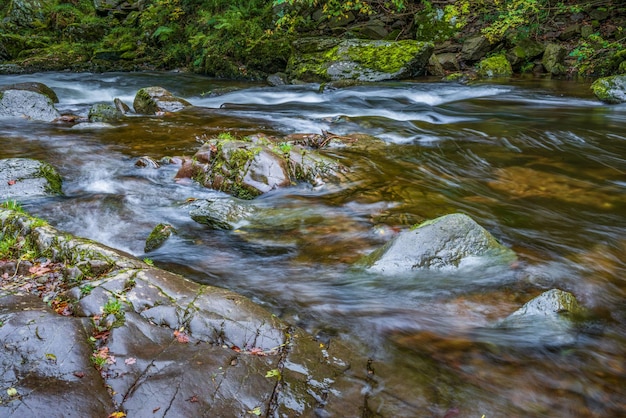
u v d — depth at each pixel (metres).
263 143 6.73
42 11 22.59
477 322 3.55
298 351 2.97
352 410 2.58
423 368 3.00
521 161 7.30
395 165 7.09
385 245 4.47
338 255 4.61
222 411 2.41
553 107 10.68
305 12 17.31
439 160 7.34
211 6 18.86
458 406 2.69
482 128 9.09
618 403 2.79
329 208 5.64
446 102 11.84
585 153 7.60
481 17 16.22
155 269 3.51
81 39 20.61
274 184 6.11
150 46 19.77
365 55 14.58
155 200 5.99
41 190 6.02
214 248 4.79
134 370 2.56
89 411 2.29
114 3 22.61
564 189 6.22
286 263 4.48
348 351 3.12
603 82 10.98
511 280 4.08
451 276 4.12
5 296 3.10
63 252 3.67
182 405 2.40
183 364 2.64
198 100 13.04
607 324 3.55
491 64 14.45
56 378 2.43
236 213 5.40
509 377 2.96
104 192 6.21
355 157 7.35
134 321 2.90
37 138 8.43
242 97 13.07
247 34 16.50
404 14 16.80
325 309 3.70
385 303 3.78
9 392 2.31
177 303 3.15
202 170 6.49
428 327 3.47
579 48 14.08
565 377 2.98
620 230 5.08
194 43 17.61
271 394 2.57
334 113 10.82
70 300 3.10
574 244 4.77
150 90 11.25
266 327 3.10
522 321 3.48
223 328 3.01
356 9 17.00
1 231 4.07
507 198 5.96
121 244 4.90
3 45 19.62
